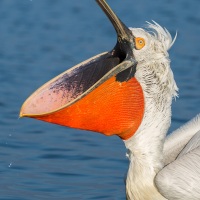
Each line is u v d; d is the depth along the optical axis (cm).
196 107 1934
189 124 1279
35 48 2695
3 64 2427
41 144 1631
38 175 1455
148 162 1105
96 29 3020
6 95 2034
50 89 1063
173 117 1833
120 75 1082
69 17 3212
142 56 1098
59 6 3369
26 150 1591
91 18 3195
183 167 1095
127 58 1095
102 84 1069
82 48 2720
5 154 1563
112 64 1110
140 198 1112
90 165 1515
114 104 1077
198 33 2966
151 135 1107
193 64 2466
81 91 1080
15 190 1377
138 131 1103
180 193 1086
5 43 2761
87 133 1720
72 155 1567
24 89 2114
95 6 3388
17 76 2272
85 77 1091
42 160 1535
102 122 1076
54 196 1354
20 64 2439
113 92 1077
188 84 2192
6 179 1430
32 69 2380
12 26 3048
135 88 1093
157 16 3206
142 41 1099
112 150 1606
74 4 3400
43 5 3375
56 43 2789
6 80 2214
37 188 1389
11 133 1703
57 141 1655
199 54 2620
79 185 1411
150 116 1105
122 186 1411
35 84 2181
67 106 1052
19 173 1462
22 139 1664
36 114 1046
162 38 1116
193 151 1122
